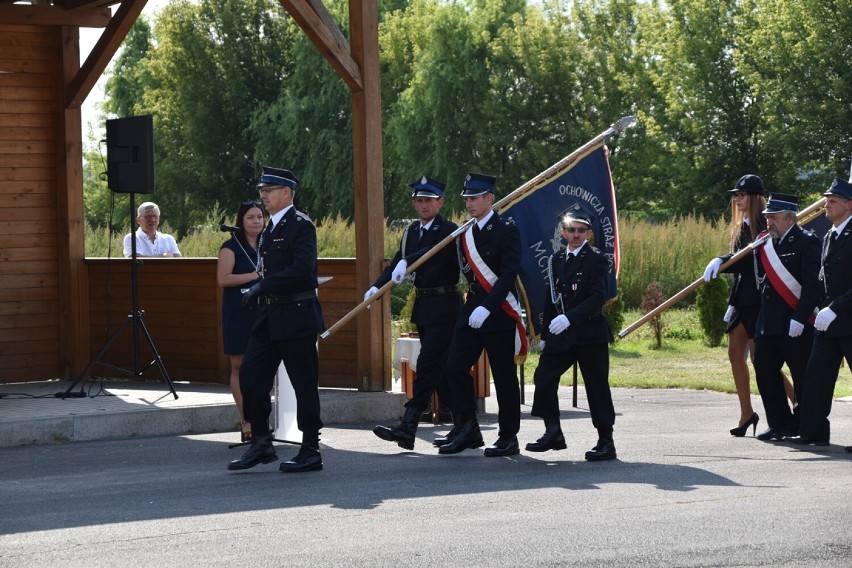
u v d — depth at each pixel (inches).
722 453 380.2
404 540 259.6
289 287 347.6
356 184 483.5
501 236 378.0
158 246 590.9
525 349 386.9
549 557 243.4
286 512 291.0
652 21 1971.0
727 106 1834.4
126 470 360.5
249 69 2268.7
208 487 328.2
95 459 382.3
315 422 353.1
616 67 1991.9
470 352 383.9
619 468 351.6
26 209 543.5
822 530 264.1
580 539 258.1
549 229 446.9
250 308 405.4
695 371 671.1
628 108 1990.7
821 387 390.6
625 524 271.7
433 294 390.6
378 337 485.1
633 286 1072.8
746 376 419.5
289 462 353.4
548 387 380.5
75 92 538.3
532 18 2022.6
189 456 386.6
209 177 2244.1
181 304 533.3
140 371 475.2
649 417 482.6
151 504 305.0
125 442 419.5
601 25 2016.5
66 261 546.0
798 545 251.3
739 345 419.5
